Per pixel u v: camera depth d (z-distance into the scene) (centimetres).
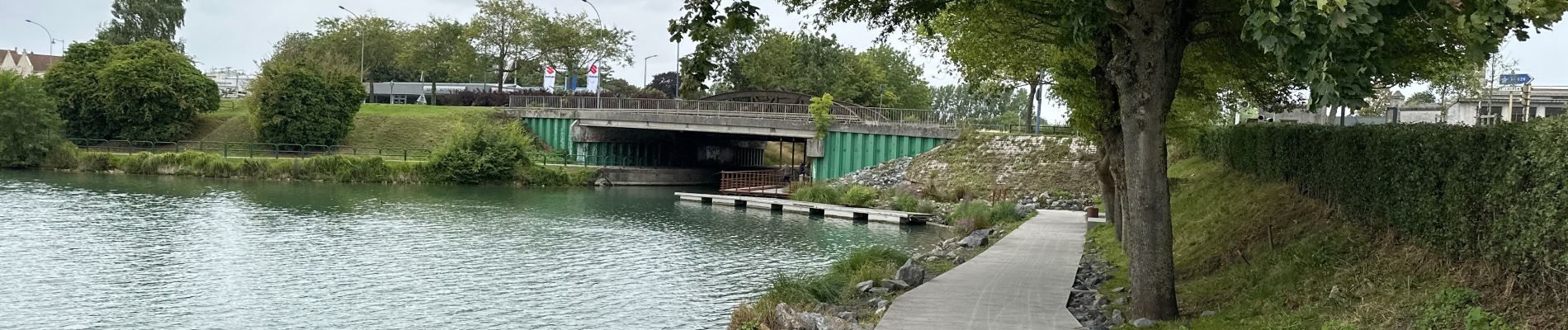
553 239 3481
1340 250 1526
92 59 7694
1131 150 1447
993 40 2219
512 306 2206
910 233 3906
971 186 5341
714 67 1571
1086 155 5247
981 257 2456
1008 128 6106
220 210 4259
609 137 7494
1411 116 4691
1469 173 1212
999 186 5256
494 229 3803
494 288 2439
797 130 6228
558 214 4462
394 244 3247
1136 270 1481
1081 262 2384
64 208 4131
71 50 7694
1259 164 2539
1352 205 1628
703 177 7538
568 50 9106
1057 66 2284
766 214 4731
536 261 2920
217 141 7538
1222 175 3044
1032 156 5400
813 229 4044
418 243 3281
